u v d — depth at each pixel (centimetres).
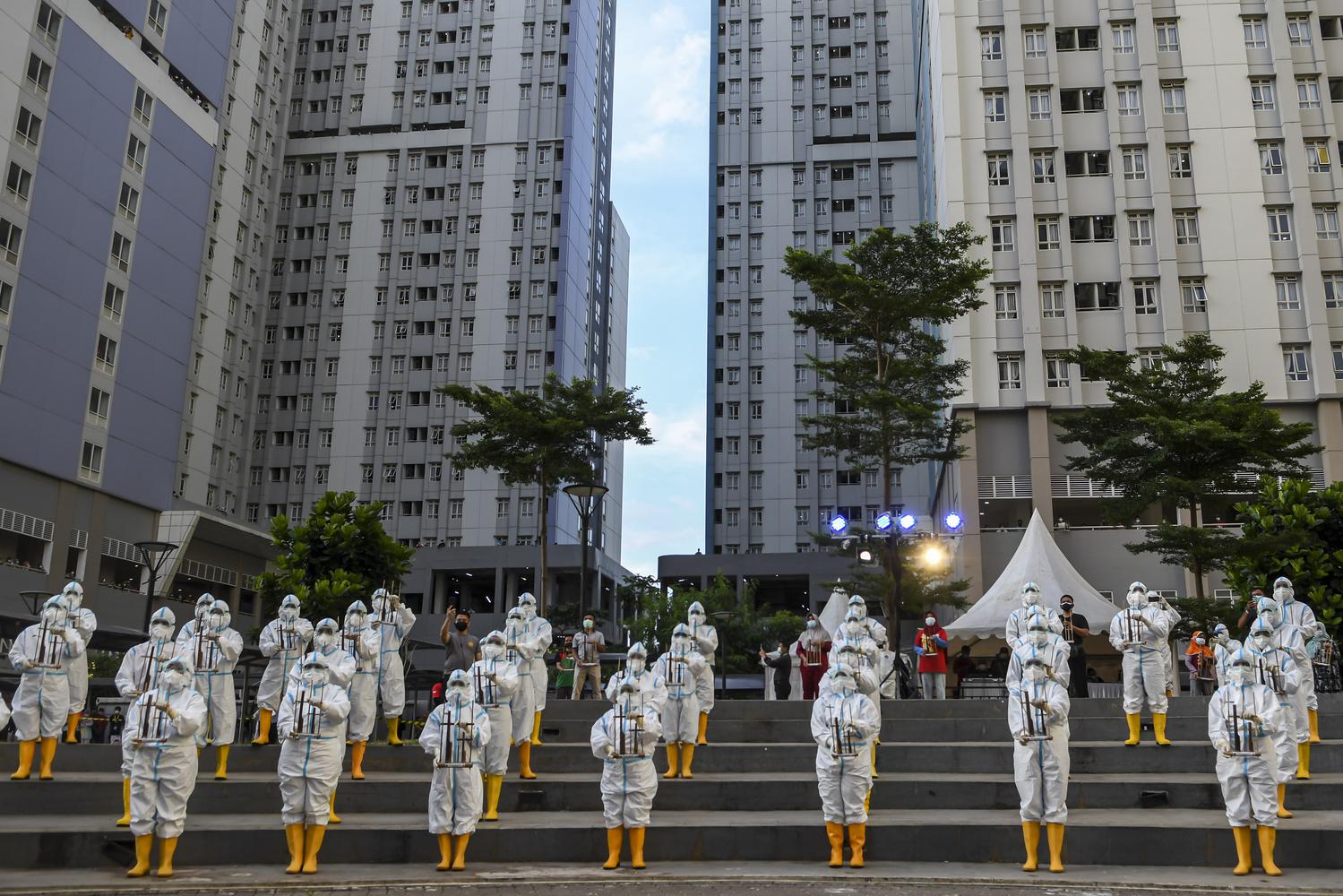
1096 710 1883
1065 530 4500
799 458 8462
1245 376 4553
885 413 3394
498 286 8369
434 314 8369
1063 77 4959
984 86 4969
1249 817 1190
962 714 1872
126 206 5628
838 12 9344
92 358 5319
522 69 8812
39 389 4966
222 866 1270
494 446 3806
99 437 5334
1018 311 4728
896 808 1484
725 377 8744
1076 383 4609
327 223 8650
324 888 1146
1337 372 4516
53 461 5019
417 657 7100
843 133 9106
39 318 4988
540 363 8200
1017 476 4612
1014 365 4688
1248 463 3309
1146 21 4919
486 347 8250
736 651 6209
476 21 8969
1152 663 1645
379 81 8912
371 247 8562
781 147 9125
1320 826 1259
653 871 1227
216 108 6612
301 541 2527
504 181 8594
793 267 3484
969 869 1236
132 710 1220
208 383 7112
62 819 1379
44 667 1495
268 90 8219
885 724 1775
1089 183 4841
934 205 5947
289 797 1214
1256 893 1100
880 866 1254
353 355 8344
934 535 3164
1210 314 4638
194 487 6906
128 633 2434
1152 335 4641
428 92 8850
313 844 1215
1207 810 1436
